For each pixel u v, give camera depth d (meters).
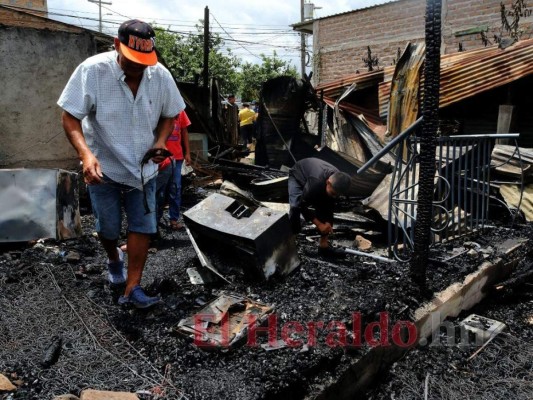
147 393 2.33
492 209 5.91
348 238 5.35
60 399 2.15
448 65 8.66
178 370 2.57
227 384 2.46
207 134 10.46
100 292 3.38
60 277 3.61
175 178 5.36
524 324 4.00
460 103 9.45
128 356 2.66
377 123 9.16
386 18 12.83
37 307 3.12
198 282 3.58
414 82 7.82
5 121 5.92
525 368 3.40
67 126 2.78
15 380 2.37
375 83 10.23
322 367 2.76
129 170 2.94
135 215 3.04
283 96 8.70
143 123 2.94
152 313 3.09
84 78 2.74
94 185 3.01
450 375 3.28
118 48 2.77
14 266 3.77
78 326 2.93
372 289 3.62
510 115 8.09
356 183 6.40
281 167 8.58
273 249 3.66
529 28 9.85
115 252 3.34
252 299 3.39
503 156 6.08
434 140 3.43
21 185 4.36
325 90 10.65
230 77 27.48
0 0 18.77
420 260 3.66
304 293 3.53
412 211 4.51
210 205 3.98
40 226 4.40
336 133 8.23
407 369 3.29
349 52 14.04
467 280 4.01
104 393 2.21
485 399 3.06
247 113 15.69
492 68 8.11
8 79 5.86
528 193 5.82
